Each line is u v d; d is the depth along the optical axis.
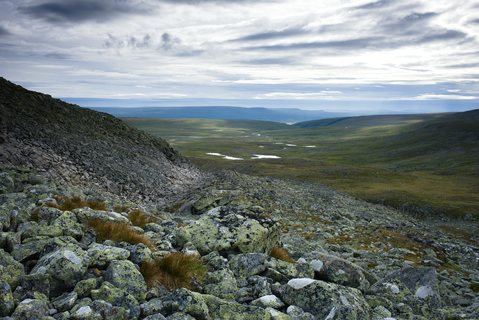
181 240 11.45
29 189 16.97
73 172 33.97
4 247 8.16
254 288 8.62
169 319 6.08
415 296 10.37
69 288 6.55
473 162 172.75
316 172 137.12
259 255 10.13
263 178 76.75
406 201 88.06
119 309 5.92
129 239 10.01
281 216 41.38
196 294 6.89
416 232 44.28
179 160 63.72
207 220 12.88
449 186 115.25
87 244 9.05
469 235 62.91
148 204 36.94
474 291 20.30
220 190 47.84
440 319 9.68
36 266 7.00
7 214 9.62
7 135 32.88
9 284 5.84
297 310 7.65
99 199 19.36
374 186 111.12
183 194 42.50
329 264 10.73
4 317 5.10
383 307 9.47
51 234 8.91
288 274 9.72
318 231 35.06
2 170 20.73
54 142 37.53
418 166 186.12
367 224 45.59
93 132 47.97
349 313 7.51
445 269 25.70
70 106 53.75
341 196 71.94
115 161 42.88
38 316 5.27
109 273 7.00
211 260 9.98
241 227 12.29
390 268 21.19
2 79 46.75
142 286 6.93
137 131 61.72
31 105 44.19
